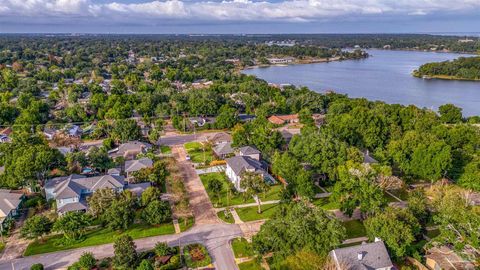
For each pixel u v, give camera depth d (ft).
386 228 185.16
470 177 260.62
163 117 502.38
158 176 279.69
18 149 275.39
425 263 184.24
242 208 248.11
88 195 252.21
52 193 255.91
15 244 207.21
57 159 287.89
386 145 341.00
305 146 289.74
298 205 192.85
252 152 322.14
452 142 335.67
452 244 185.06
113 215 211.61
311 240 173.68
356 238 210.18
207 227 223.71
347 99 533.55
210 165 327.06
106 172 299.58
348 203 224.74
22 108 491.31
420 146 279.49
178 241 208.23
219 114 492.54
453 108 465.47
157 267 183.21
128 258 179.73
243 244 205.26
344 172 235.20
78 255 196.34
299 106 541.34
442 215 189.06
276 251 182.19
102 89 640.99
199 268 184.24
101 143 392.27
